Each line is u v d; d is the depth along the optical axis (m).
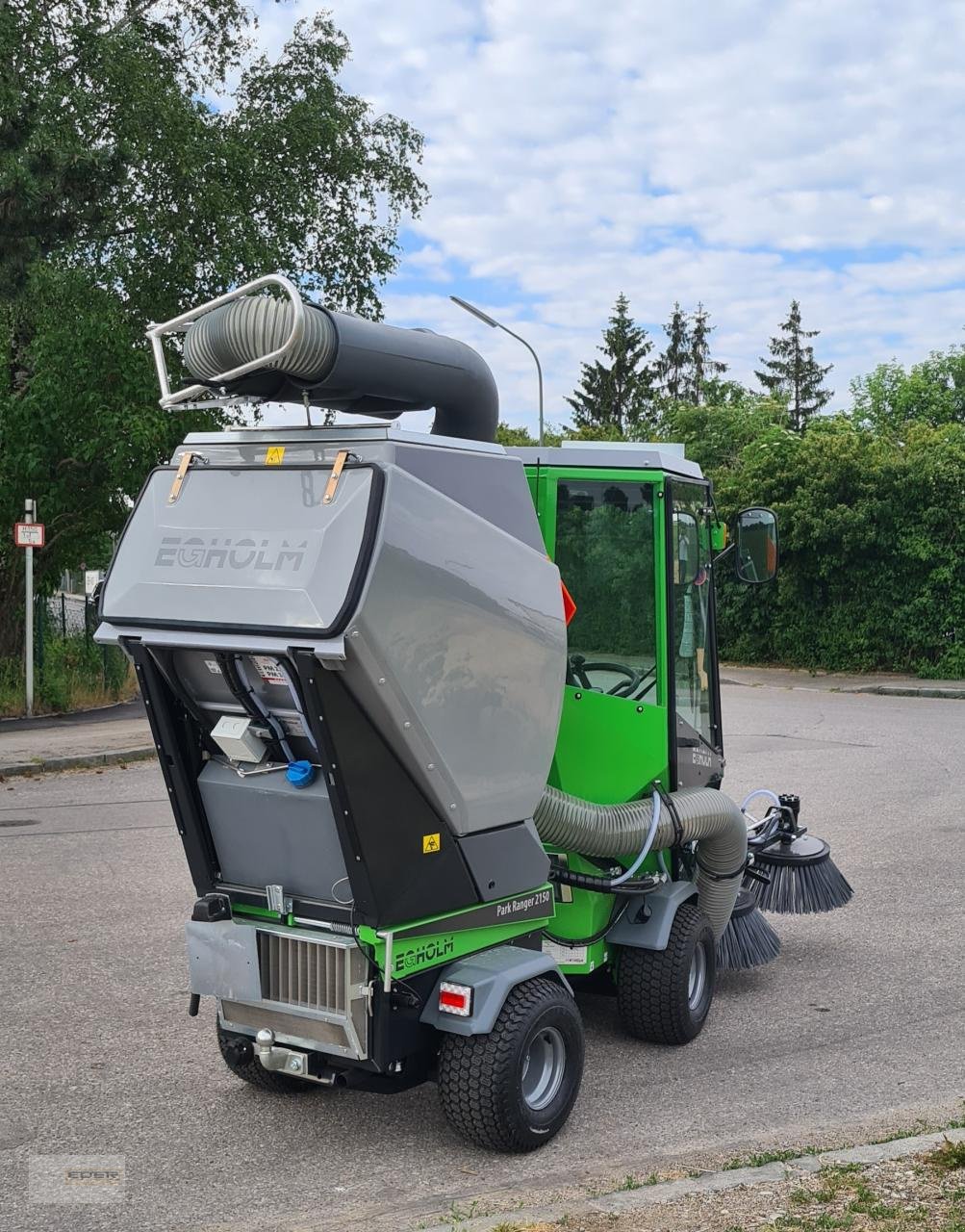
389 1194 4.35
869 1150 4.37
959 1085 5.43
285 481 4.36
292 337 4.31
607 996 6.81
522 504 4.87
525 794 4.84
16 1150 4.76
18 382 21.19
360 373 4.68
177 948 7.41
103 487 19.80
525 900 4.93
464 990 4.48
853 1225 3.68
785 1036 6.11
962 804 12.13
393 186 25.61
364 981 4.40
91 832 10.82
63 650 20.78
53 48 21.69
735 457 39.34
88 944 7.48
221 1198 4.33
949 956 7.48
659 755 5.83
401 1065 4.61
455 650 4.39
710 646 6.54
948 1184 4.00
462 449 4.61
